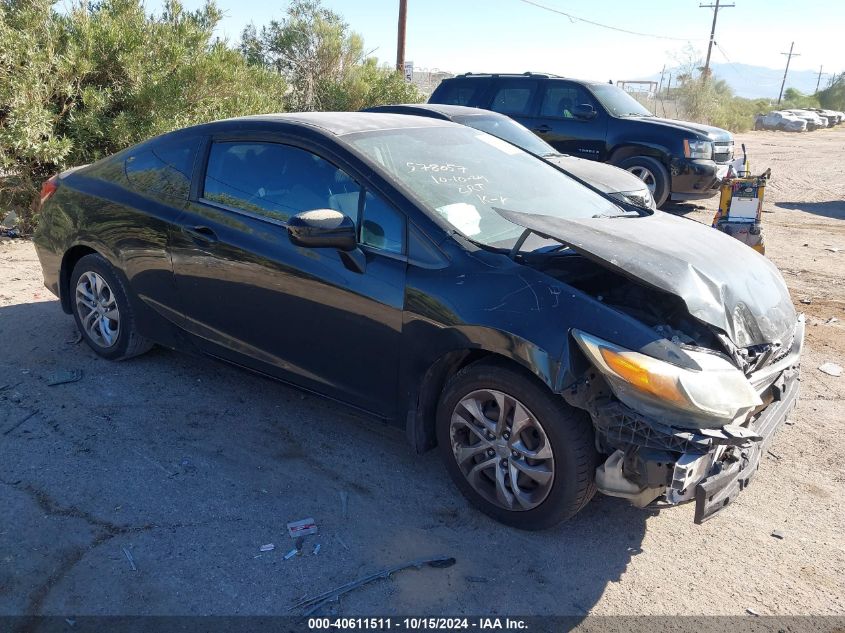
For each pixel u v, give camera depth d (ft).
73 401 14.25
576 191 14.34
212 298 13.52
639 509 11.71
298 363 12.68
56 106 28.25
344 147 12.29
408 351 11.09
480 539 10.73
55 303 19.84
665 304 10.79
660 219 13.58
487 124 27.91
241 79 34.99
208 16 35.24
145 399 14.49
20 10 27.78
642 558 10.52
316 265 11.91
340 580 9.73
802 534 11.24
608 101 37.83
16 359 16.10
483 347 10.22
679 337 10.07
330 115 14.26
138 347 15.76
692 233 12.55
